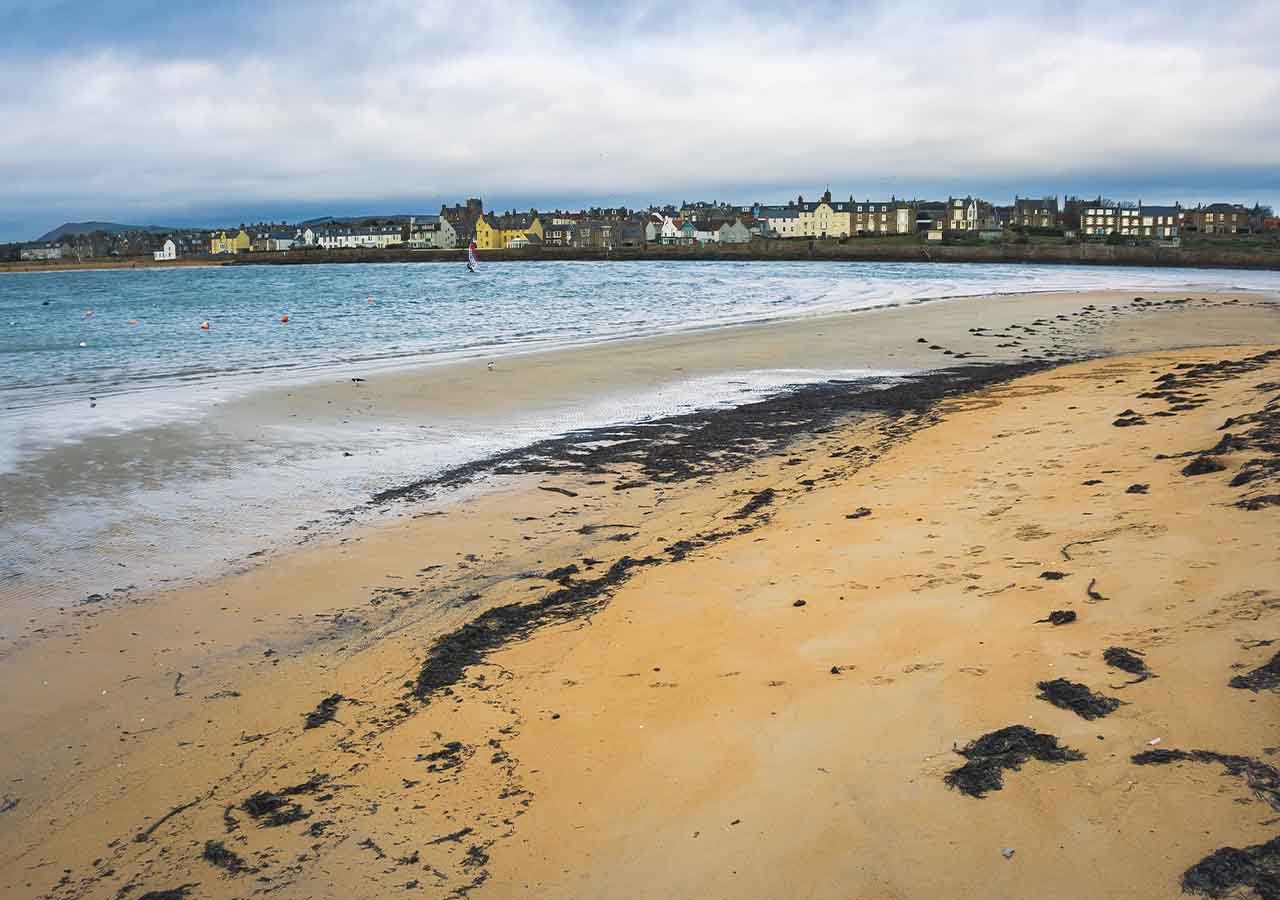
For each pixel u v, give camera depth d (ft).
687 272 284.20
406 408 51.67
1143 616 16.70
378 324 112.37
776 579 22.67
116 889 13.12
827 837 12.09
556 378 62.23
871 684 16.15
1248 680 13.64
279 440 43.60
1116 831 11.19
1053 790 12.19
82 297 208.95
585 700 17.35
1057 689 14.67
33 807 15.52
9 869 13.83
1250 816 10.86
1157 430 32.73
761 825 12.60
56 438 43.52
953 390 54.39
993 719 14.21
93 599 24.97
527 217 552.00
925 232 495.41
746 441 42.96
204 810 15.01
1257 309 109.50
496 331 98.27
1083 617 17.29
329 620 23.25
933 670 16.26
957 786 12.66
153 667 20.86
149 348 87.56
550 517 31.58
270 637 22.33
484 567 26.76
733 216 547.49
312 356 77.05
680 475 36.91
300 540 29.60
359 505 33.42
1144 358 62.44
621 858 12.41
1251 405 34.01
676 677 17.80
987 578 20.43
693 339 84.38
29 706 19.12
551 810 13.80
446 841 13.34
